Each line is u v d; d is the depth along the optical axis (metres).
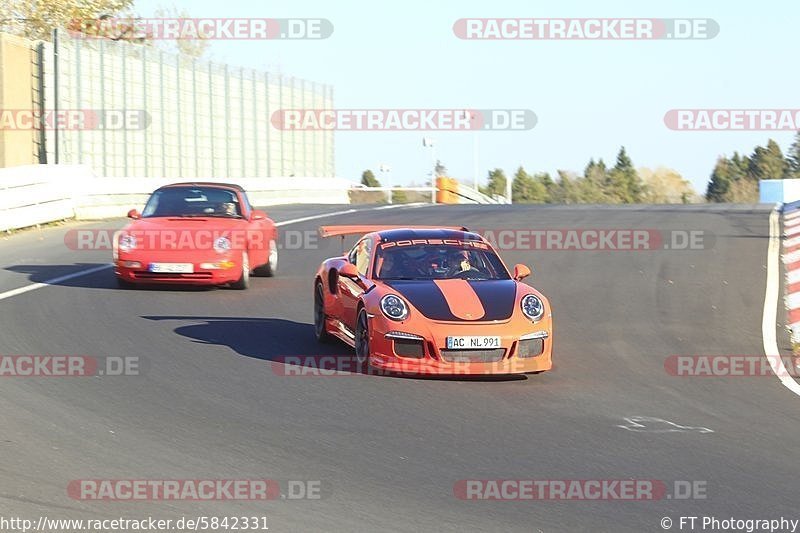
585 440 14.50
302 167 82.88
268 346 21.06
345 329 20.23
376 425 15.03
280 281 30.66
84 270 31.48
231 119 72.81
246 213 30.05
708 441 14.61
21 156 55.72
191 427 14.69
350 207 61.38
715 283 31.19
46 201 43.59
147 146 63.91
